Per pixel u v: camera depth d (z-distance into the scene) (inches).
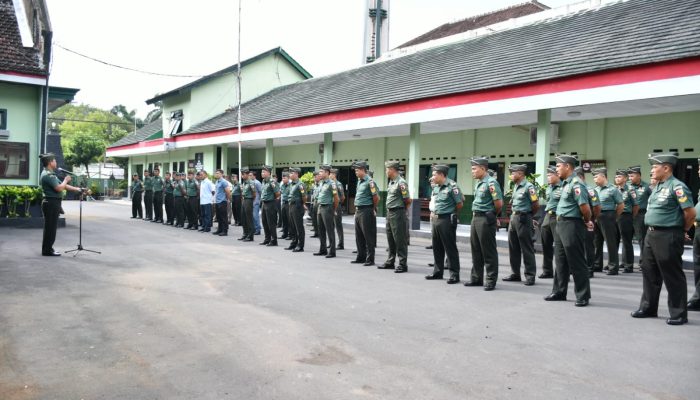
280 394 155.1
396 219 362.6
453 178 767.1
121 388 158.6
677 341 209.5
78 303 256.8
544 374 172.7
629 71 426.9
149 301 263.3
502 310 257.3
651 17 536.1
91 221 729.0
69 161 1847.9
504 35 731.4
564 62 504.1
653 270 243.1
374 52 1269.7
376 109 654.5
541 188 486.0
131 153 1396.4
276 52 1215.6
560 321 237.9
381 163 880.9
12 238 494.3
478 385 163.2
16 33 610.2
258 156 1162.0
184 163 1228.5
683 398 154.9
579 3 697.0
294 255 434.6
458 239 573.0
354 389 159.2
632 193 382.9
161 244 486.6
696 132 532.7
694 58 390.6
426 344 201.8
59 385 160.2
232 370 173.5
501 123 660.1
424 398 153.3
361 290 298.7
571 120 629.3
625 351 196.2
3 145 594.2
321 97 840.9
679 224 235.6
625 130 587.2
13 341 199.8
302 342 202.7
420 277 346.0
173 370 173.2
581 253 270.1
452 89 574.6
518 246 342.6
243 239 532.7
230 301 266.1
